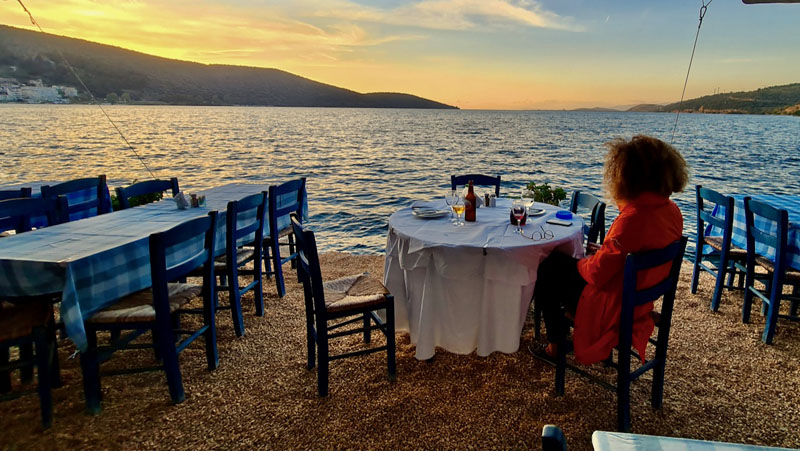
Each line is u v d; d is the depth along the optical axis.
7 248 2.32
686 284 4.35
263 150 26.34
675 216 2.08
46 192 3.85
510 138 40.09
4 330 2.09
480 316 2.56
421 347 2.65
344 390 2.52
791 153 24.58
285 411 2.33
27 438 2.12
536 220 2.97
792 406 2.33
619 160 2.07
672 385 2.54
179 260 2.89
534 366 2.75
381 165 19.44
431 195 12.29
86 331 2.28
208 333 2.73
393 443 2.07
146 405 2.40
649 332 2.17
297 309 3.82
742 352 2.92
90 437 2.13
